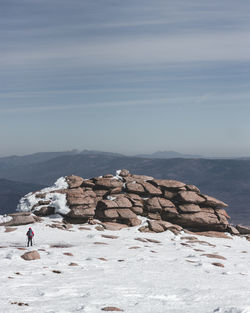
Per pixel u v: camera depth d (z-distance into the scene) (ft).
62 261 69.82
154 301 41.73
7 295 40.40
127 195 148.05
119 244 102.68
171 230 134.10
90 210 133.08
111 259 77.61
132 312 36.09
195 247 108.17
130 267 68.95
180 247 104.58
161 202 146.10
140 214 142.41
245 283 60.34
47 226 122.72
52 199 140.05
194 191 155.63
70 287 47.06
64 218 133.69
